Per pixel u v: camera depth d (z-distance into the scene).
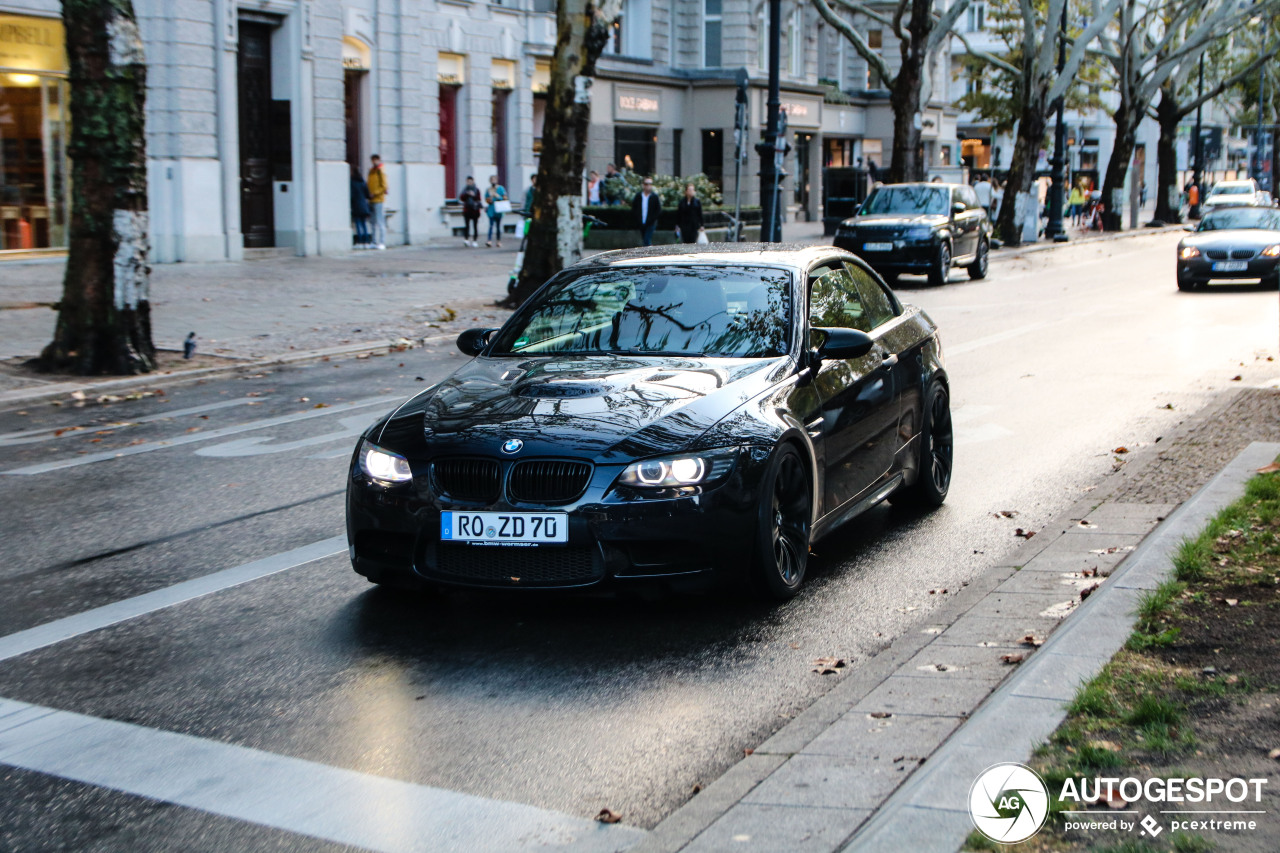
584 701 4.66
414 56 32.56
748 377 5.91
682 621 5.55
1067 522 7.02
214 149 26.20
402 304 19.47
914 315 7.87
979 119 56.66
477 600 5.85
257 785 3.98
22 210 23.88
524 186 37.81
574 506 5.20
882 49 56.34
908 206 25.67
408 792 3.93
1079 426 10.19
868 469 6.74
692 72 45.22
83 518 7.52
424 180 33.25
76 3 12.55
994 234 39.00
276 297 20.19
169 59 25.27
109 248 12.79
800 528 5.93
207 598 5.96
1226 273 22.72
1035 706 4.07
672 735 4.36
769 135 25.17
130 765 4.14
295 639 5.37
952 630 5.23
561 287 6.87
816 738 4.12
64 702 4.69
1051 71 37.88
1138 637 4.67
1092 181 71.06
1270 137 80.69
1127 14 48.62
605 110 41.91
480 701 4.67
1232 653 4.48
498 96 37.19
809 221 51.62
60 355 12.89
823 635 5.38
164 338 15.49
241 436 10.08
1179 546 5.91
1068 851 3.12
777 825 3.47
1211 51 64.69
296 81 28.25
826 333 6.38
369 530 5.52
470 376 6.14
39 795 3.93
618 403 5.55
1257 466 7.67
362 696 4.73
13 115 23.56
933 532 7.11
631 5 43.88
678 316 6.44
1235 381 12.30
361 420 10.75
